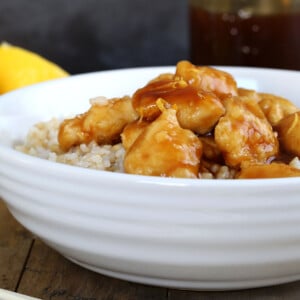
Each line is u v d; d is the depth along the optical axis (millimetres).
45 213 442
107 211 424
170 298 457
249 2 714
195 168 448
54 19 1007
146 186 413
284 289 461
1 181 455
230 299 455
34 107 547
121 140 502
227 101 473
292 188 411
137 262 436
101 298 459
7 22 1007
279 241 423
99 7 1004
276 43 721
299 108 544
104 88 573
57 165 429
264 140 470
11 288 468
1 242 509
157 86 480
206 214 414
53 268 482
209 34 733
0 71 635
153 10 1008
